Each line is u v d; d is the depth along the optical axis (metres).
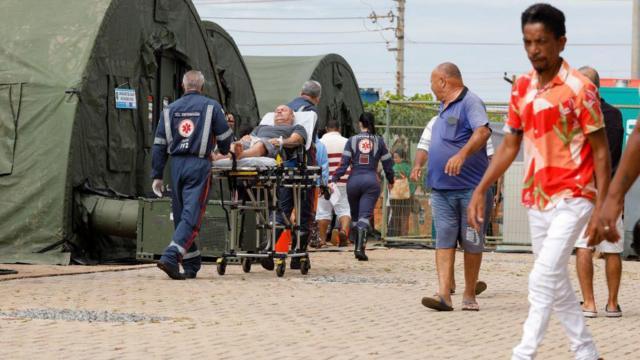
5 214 14.95
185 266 12.19
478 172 9.69
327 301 10.07
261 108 23.83
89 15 15.57
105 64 15.62
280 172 12.55
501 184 19.45
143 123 16.72
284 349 7.14
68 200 14.87
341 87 25.75
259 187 12.73
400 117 19.70
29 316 8.58
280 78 24.66
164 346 7.16
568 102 6.15
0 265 14.40
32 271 13.15
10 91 15.12
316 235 18.44
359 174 16.02
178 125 12.09
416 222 19.58
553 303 6.06
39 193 14.88
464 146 9.54
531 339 5.99
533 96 6.26
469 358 6.95
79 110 15.02
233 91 21.27
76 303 9.52
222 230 14.34
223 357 6.77
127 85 16.17
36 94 15.06
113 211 14.98
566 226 6.08
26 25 15.56
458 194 9.66
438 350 7.27
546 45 6.20
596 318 9.49
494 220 19.34
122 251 15.70
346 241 19.03
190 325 8.19
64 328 7.93
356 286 11.56
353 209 16.14
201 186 12.09
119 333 7.72
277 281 11.97
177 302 9.73
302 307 9.55
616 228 4.41
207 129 12.05
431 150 9.80
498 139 18.56
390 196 19.52
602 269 14.75
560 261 6.05
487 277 13.27
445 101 9.82
